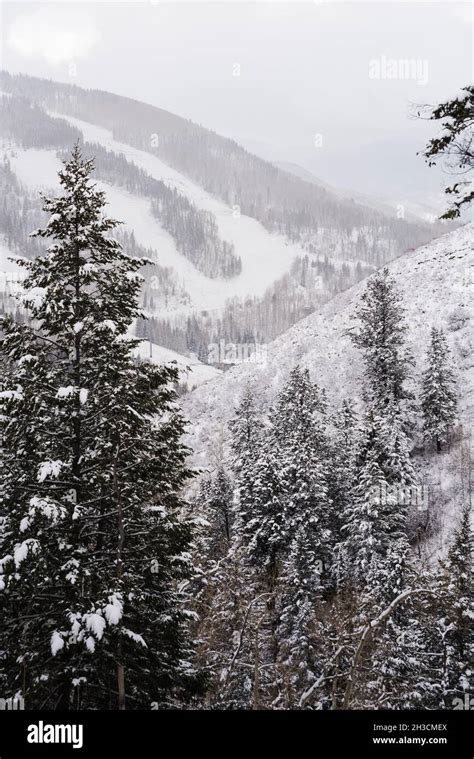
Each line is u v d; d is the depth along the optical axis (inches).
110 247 490.3
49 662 402.9
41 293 434.6
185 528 476.4
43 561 403.5
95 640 381.7
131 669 430.3
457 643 867.4
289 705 460.4
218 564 721.0
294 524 1204.5
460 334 2322.8
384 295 1654.8
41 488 423.2
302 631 888.9
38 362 447.5
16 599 415.2
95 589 417.7
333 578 1288.1
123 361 474.0
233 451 2009.1
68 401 430.3
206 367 6501.0
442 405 1867.6
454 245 3063.5
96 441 456.1
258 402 2615.7
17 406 422.0
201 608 672.4
